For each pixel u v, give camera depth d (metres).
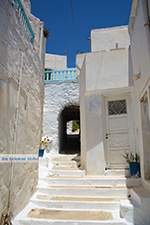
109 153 5.70
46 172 5.62
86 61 6.23
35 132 4.66
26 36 4.01
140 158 4.82
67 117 14.42
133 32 5.18
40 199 4.10
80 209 3.83
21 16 3.83
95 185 4.83
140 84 4.63
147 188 4.11
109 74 5.93
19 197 3.40
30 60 4.32
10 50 3.07
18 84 3.44
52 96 9.94
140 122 4.75
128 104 5.79
